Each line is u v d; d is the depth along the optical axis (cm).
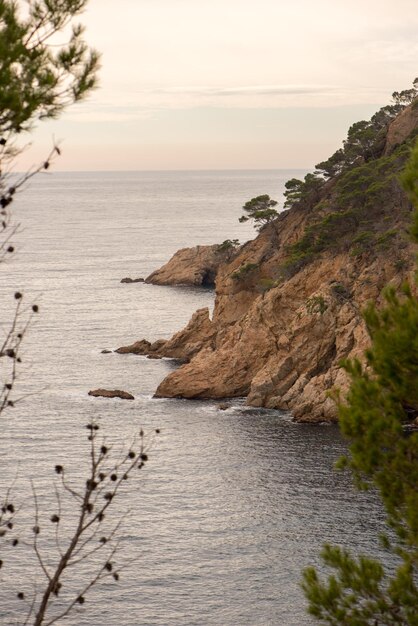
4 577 5728
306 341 10469
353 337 10294
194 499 7225
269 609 5406
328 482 7619
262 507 7044
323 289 10769
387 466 1973
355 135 14400
